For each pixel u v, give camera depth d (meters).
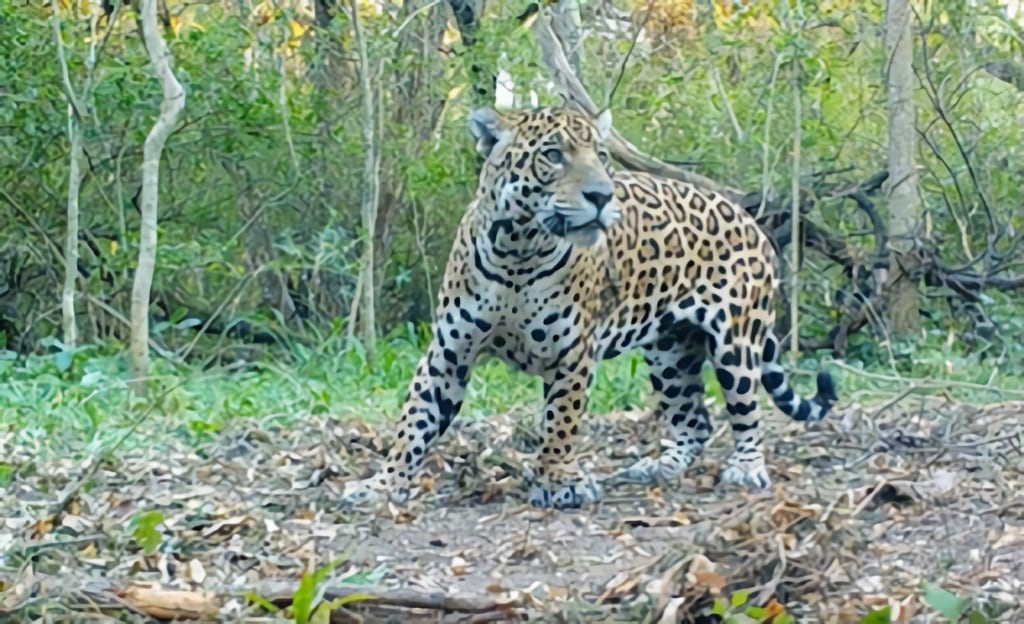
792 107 16.97
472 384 12.16
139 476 8.38
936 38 17.75
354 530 7.05
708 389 11.29
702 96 18.16
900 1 15.77
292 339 17.23
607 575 6.23
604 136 7.57
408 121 17.84
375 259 18.11
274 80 16.73
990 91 18.55
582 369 7.72
